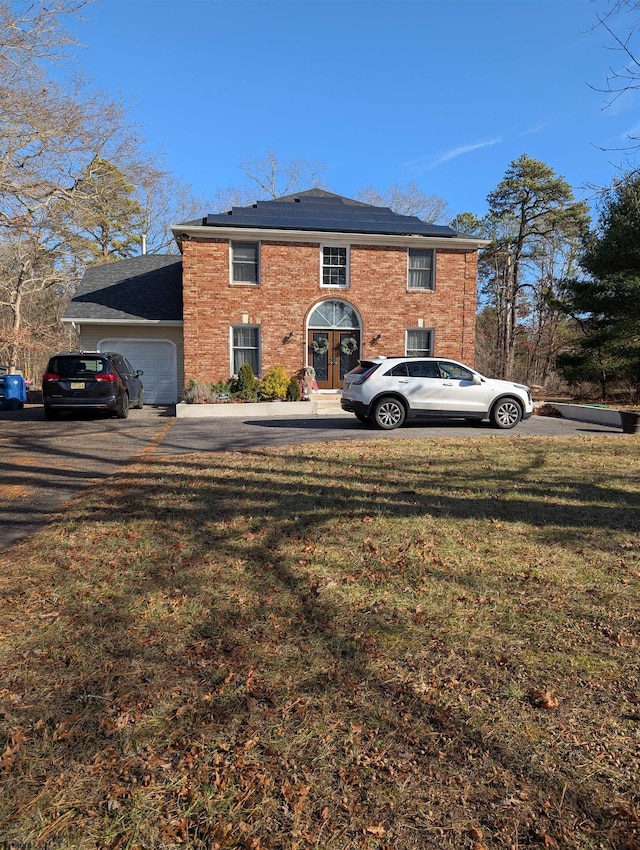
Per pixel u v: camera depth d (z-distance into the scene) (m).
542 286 35.06
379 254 18.08
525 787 2.11
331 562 4.27
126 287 20.55
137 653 3.01
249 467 7.57
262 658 2.97
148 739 2.35
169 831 1.91
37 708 2.55
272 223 17.91
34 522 5.25
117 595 3.71
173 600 3.64
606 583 3.90
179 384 19.36
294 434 11.02
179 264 22.80
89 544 4.62
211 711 2.54
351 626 3.31
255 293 17.48
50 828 1.92
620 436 10.83
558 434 11.20
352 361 18.25
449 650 3.05
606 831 1.91
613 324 19.17
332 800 2.04
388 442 9.76
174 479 6.88
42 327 27.19
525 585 3.88
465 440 10.03
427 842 1.87
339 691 2.69
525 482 6.76
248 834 1.90
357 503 5.81
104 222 28.80
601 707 2.56
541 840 1.87
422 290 18.38
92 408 13.00
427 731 2.41
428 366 11.99
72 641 3.13
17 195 18.09
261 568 4.16
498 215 36.25
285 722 2.47
